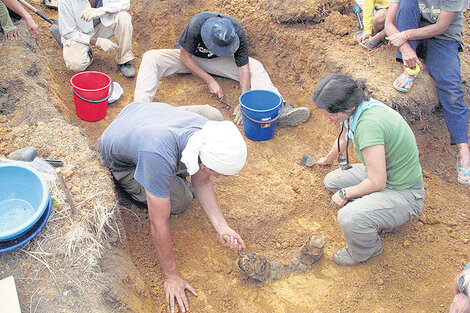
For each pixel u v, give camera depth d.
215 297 2.90
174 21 5.16
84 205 2.70
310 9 4.53
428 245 3.24
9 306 2.10
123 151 2.66
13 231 2.21
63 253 2.45
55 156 3.04
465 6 3.50
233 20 4.18
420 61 3.98
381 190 2.93
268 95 4.09
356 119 2.68
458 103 3.78
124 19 4.59
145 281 2.89
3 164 2.46
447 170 3.90
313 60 4.38
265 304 2.90
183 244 3.20
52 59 4.93
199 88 4.78
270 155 4.02
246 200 3.54
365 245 2.95
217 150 2.23
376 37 4.23
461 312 2.18
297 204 3.54
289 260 3.13
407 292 2.96
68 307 2.23
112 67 5.03
